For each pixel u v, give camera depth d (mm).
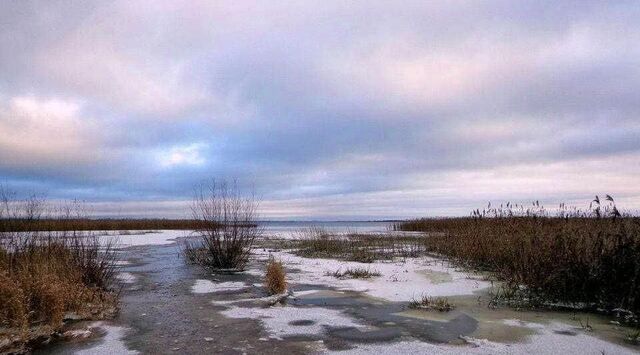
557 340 5934
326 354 5348
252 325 6684
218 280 10992
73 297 7230
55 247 8836
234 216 13406
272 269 9398
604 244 8250
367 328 6523
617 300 7590
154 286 10102
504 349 5551
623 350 5504
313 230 24891
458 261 13992
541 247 9602
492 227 14055
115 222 39531
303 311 7617
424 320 7004
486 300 8523
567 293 8062
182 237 26891
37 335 6066
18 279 6859
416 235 25562
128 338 6016
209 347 5621
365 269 12570
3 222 8750
